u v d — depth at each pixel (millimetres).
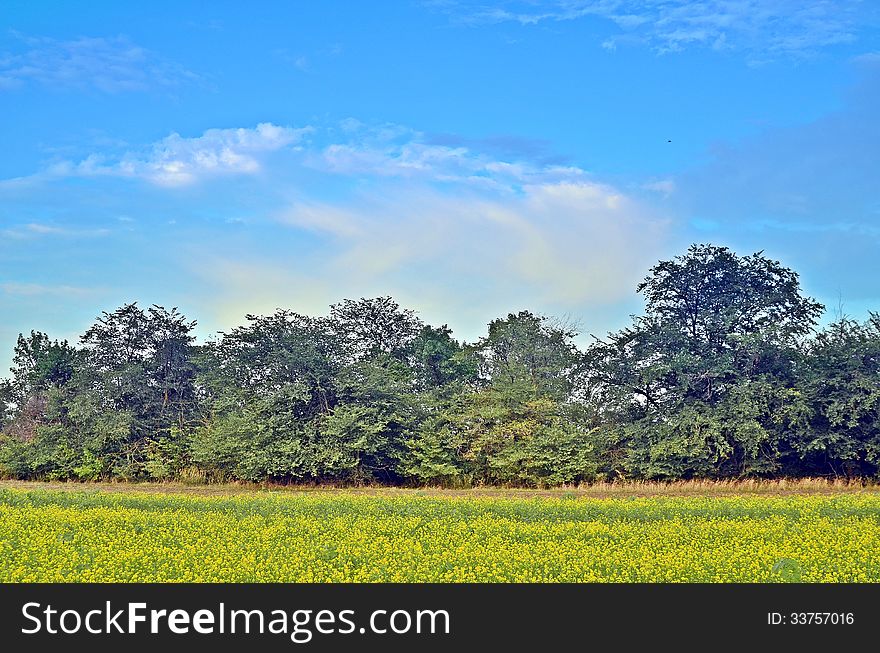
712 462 51938
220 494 50094
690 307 57344
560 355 61469
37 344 78750
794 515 31219
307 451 55000
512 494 48250
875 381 52344
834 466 53750
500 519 30547
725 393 53938
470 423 56375
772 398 52500
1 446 66750
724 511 32156
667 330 55562
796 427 52625
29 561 22625
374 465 56938
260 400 57344
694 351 55656
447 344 73000
